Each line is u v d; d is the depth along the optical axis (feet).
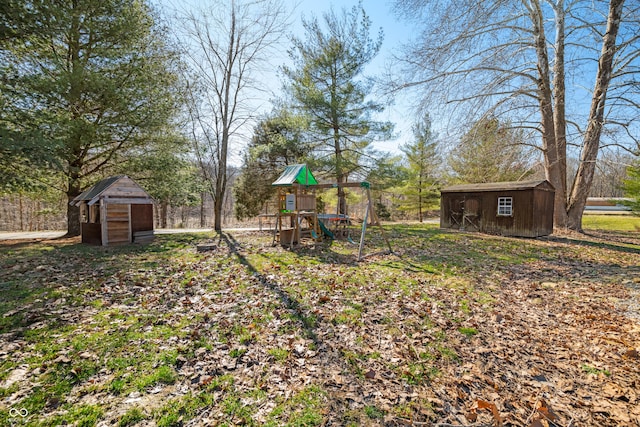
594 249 27.66
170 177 36.50
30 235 37.73
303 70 45.75
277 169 59.31
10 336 9.98
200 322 11.52
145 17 32.45
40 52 27.84
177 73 37.58
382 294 15.06
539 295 15.33
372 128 46.78
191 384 7.98
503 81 35.58
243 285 16.20
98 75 27.50
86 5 26.84
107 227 27.45
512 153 41.04
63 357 8.82
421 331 11.27
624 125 31.14
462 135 36.09
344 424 6.77
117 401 7.22
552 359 9.59
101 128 29.99
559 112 37.52
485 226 39.63
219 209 42.78
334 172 49.88
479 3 31.37
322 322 11.78
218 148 44.93
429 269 20.16
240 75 42.75
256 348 9.82
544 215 36.88
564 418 7.09
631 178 53.31
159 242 29.84
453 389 8.11
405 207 78.74
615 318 12.45
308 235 35.14
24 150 20.95
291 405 7.32
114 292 14.56
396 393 7.88
